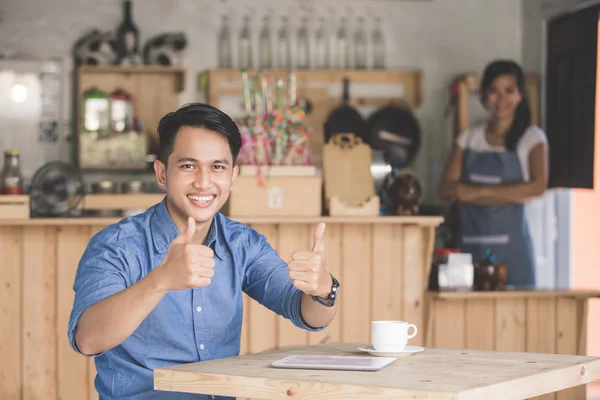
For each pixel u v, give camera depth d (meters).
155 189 5.59
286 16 6.17
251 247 2.47
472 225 5.34
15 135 5.93
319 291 2.16
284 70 6.00
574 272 6.25
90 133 5.74
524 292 4.38
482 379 1.83
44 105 5.96
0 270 3.98
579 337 4.49
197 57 6.12
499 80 5.25
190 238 1.93
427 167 6.32
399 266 4.29
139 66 5.84
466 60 6.36
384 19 6.30
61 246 4.02
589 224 6.20
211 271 1.88
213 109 2.21
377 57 6.17
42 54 5.96
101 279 2.12
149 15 6.07
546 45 6.08
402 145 6.16
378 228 4.26
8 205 3.92
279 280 2.42
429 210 5.85
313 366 1.97
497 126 5.36
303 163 4.26
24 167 5.95
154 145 5.91
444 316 4.36
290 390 1.83
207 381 1.93
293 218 4.09
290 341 4.18
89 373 4.05
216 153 2.19
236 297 2.38
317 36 6.16
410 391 1.71
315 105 6.12
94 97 5.77
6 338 3.99
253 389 1.88
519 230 5.28
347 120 6.11
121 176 6.03
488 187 5.16
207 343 2.32
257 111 4.26
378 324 2.24
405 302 4.30
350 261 4.24
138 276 2.25
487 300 4.40
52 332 4.02
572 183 5.67
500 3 6.37
